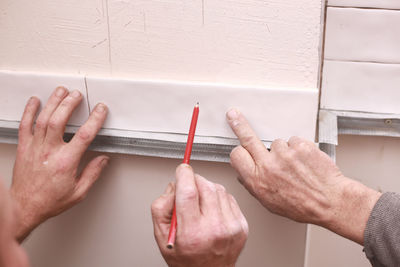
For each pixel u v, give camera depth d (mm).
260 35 566
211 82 598
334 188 541
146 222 706
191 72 601
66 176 597
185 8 573
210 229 498
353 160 775
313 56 562
